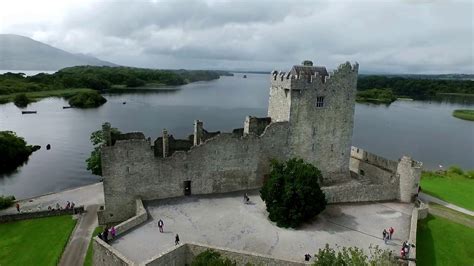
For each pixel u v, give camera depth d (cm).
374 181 6875
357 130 15638
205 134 6266
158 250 4184
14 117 16150
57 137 12594
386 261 3575
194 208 5338
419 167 5938
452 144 13612
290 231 4838
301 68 6131
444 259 4709
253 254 4053
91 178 8738
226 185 5944
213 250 4106
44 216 5881
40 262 4578
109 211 5347
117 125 14750
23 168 9444
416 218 5275
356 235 4828
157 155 6131
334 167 6631
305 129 6194
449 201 6731
